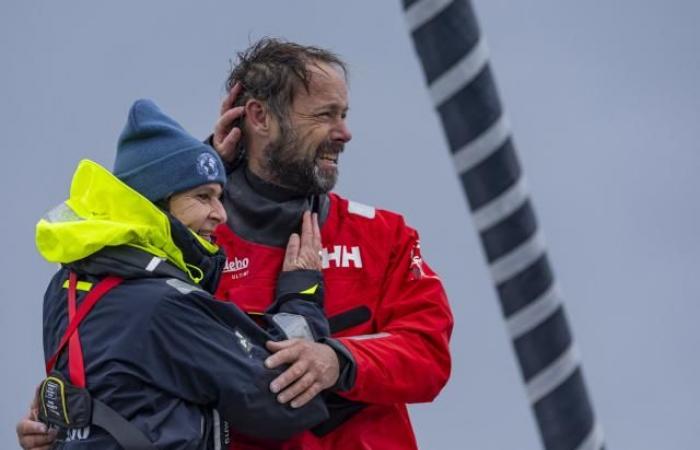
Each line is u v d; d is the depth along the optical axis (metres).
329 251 12.37
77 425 10.45
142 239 10.70
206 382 10.60
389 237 12.58
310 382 11.01
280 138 12.13
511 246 6.04
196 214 11.03
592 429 6.18
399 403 12.12
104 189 10.75
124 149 11.12
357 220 12.56
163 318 10.53
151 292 10.59
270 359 10.83
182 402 10.57
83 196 10.93
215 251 11.12
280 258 12.16
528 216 6.03
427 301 12.40
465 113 5.94
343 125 12.34
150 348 10.48
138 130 11.05
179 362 10.52
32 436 11.26
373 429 12.20
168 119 11.20
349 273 12.34
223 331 10.73
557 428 6.16
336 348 11.38
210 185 11.06
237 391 10.60
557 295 6.11
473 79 5.91
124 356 10.44
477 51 5.90
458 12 5.88
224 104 12.51
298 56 12.27
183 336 10.55
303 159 12.14
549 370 6.13
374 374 11.63
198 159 11.02
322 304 11.76
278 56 12.31
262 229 12.21
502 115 5.96
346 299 12.27
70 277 10.93
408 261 12.55
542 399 6.16
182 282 10.78
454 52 5.89
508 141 5.98
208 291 11.16
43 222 10.85
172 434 10.35
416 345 12.12
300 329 11.31
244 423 10.78
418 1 5.89
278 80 12.17
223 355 10.62
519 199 6.01
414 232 12.78
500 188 5.99
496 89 5.95
